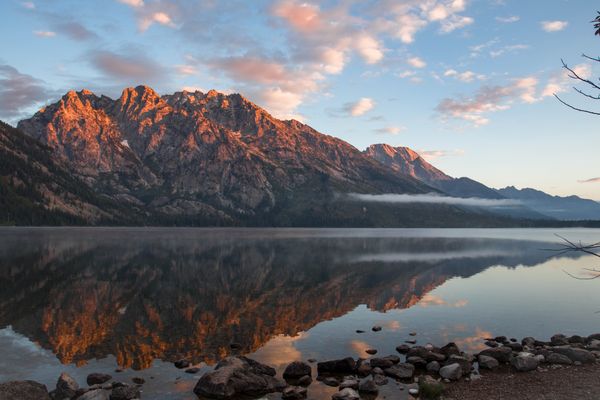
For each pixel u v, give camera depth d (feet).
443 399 67.87
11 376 81.35
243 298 170.19
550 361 87.51
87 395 66.39
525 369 82.12
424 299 166.81
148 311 144.56
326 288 195.42
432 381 72.64
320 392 72.95
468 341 106.63
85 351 98.68
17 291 176.35
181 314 140.36
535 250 452.76
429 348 96.02
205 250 417.08
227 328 121.60
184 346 103.45
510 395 68.59
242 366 80.89
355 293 181.57
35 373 83.30
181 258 332.39
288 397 70.23
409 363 86.38
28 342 105.40
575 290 187.11
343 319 132.67
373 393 71.97
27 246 400.26
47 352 97.40
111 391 72.28
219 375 73.72
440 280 220.84
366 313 141.59
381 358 87.45
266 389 74.13
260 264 297.53
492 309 146.51
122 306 152.05
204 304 157.69
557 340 103.60
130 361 91.30
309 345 103.76
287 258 345.92
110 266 268.21
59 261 285.84
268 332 117.08
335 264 300.20
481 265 295.48
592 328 120.78
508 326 122.62
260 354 96.73
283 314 140.67
